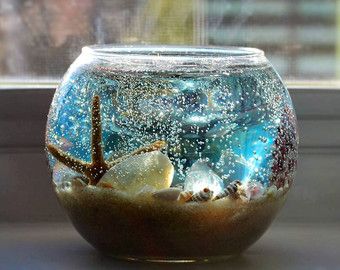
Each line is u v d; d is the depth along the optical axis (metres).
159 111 0.28
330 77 0.37
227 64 0.29
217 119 0.28
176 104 0.28
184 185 0.28
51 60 0.37
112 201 0.28
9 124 0.35
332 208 0.36
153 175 0.28
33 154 0.35
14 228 0.35
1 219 0.36
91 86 0.29
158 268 0.29
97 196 0.28
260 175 0.29
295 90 0.35
